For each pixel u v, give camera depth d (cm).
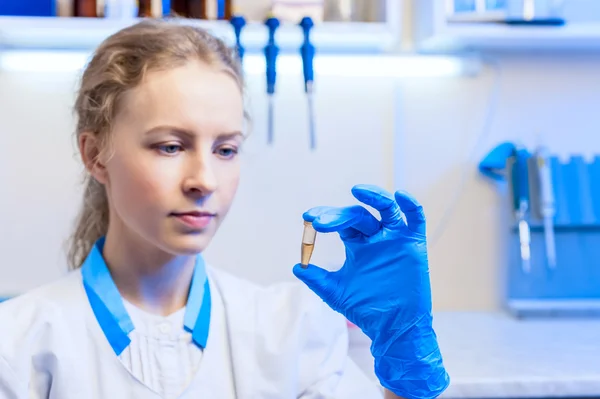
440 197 167
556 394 112
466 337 143
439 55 165
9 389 85
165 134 85
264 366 97
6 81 156
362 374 106
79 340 91
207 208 86
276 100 162
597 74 170
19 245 158
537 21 148
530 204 164
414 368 88
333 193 165
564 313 162
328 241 164
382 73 162
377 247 87
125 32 95
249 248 163
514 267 166
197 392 92
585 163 167
